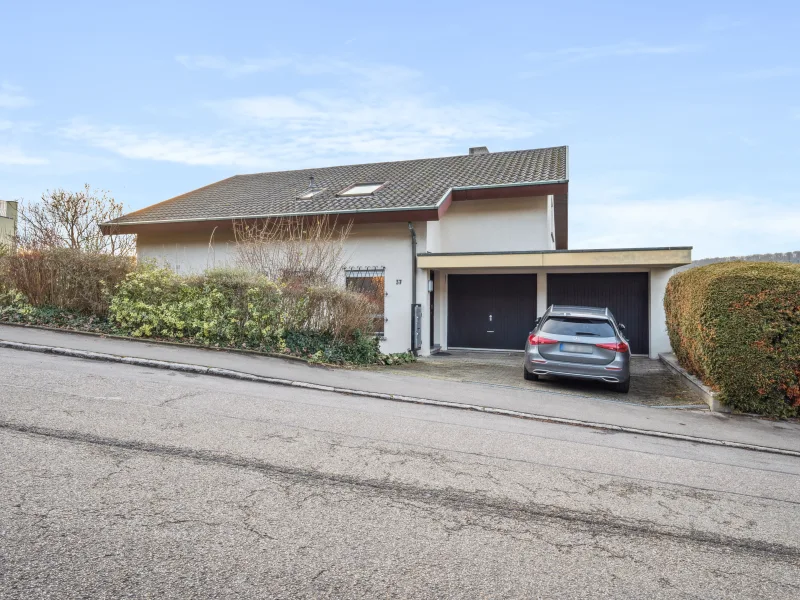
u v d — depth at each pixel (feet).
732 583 10.59
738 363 26.73
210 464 14.73
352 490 13.82
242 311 33.76
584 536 12.25
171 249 54.44
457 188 49.67
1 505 11.41
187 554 10.12
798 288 26.14
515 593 9.68
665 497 15.05
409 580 9.84
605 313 32.27
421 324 46.62
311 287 34.73
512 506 13.60
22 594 8.48
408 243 47.26
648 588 10.19
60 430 16.30
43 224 65.21
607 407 27.12
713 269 29.50
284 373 28.22
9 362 25.53
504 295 52.06
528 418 24.13
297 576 9.68
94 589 8.79
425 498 13.67
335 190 55.83
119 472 13.66
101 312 36.55
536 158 57.41
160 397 21.30
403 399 25.55
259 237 43.75
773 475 17.87
